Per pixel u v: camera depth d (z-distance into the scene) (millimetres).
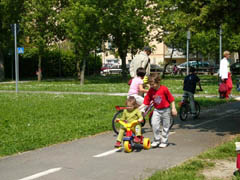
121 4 32531
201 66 53000
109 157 6988
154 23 36812
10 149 7512
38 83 34219
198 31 10797
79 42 30547
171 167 6113
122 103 15625
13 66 44688
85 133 9250
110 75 54062
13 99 17422
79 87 26500
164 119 7793
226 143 7734
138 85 9562
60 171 6070
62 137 8656
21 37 38969
